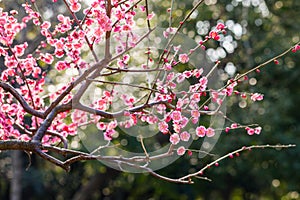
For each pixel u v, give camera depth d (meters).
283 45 13.35
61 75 6.52
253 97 4.17
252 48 13.37
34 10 4.54
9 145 3.79
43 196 15.84
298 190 13.43
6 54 4.29
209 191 15.49
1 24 4.23
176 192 14.70
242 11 13.33
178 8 11.62
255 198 17.45
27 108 3.89
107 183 15.69
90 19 3.99
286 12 13.78
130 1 4.14
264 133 12.66
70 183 15.80
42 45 4.49
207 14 12.34
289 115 13.48
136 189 16.00
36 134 3.88
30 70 4.38
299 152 12.80
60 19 4.11
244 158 12.98
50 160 3.83
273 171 13.40
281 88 13.43
